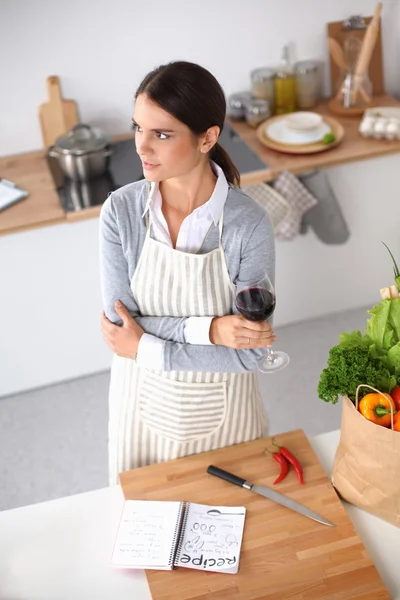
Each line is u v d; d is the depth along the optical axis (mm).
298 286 3541
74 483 2969
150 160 1505
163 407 1829
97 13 3064
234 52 3330
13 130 3252
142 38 3180
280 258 3408
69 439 3172
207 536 1575
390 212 3445
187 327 1688
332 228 3299
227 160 1681
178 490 1683
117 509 1667
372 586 1457
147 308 1751
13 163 3236
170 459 1900
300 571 1496
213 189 1651
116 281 1730
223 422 1847
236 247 1663
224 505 1643
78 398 3373
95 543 1595
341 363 1501
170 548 1545
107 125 3361
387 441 1474
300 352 3486
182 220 1665
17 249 3029
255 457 1754
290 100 3432
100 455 3088
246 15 3244
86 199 2961
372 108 3365
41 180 3104
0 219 2896
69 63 3152
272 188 3111
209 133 1519
